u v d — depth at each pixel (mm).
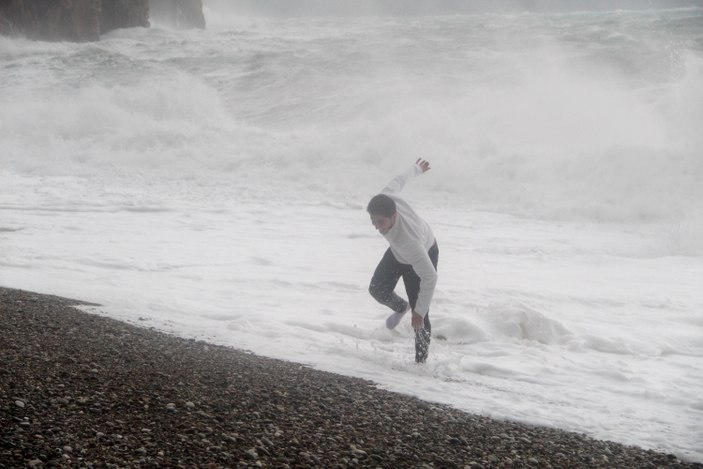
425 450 5102
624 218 19688
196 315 9172
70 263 12305
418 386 6887
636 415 6367
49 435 4492
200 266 12703
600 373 7785
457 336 8992
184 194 21688
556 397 6848
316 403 5887
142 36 61219
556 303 11102
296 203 20812
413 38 46719
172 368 6422
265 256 13852
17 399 5023
